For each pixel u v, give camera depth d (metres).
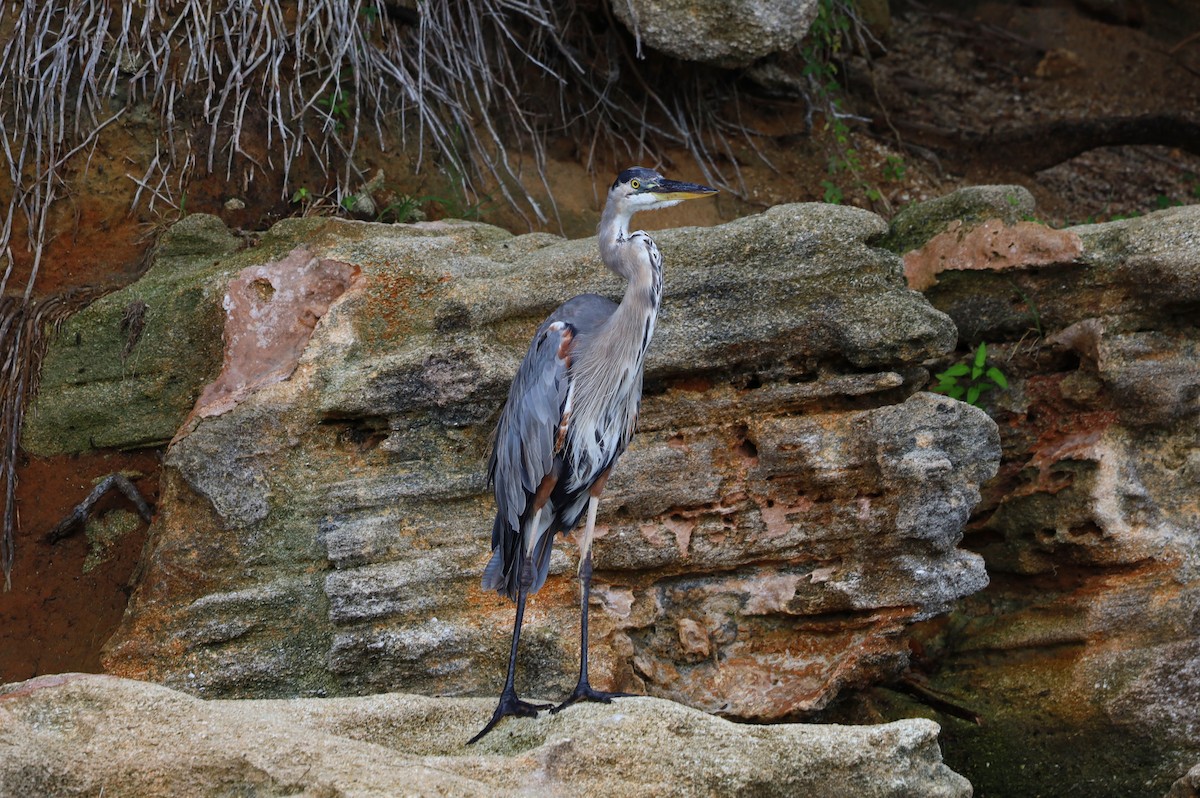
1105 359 11.27
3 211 12.41
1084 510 11.02
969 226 12.33
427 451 10.64
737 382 10.75
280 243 11.62
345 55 13.84
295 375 10.66
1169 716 10.62
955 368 11.99
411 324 10.92
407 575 10.16
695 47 14.53
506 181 14.47
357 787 7.04
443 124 14.33
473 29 14.61
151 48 12.91
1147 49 20.61
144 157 12.95
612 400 9.14
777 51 16.16
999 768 10.89
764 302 10.64
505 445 9.16
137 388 11.46
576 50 15.24
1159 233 11.41
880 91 18.97
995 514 11.68
